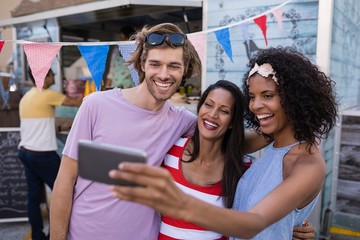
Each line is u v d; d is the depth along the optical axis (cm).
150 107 133
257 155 205
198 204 70
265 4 262
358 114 263
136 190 62
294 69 107
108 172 66
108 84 406
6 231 337
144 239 132
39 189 307
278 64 108
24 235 328
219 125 132
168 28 127
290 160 111
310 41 248
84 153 69
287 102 108
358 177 268
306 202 105
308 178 96
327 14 236
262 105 112
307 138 110
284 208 89
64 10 302
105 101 132
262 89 111
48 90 300
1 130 347
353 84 353
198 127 137
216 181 134
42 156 297
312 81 108
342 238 277
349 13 306
